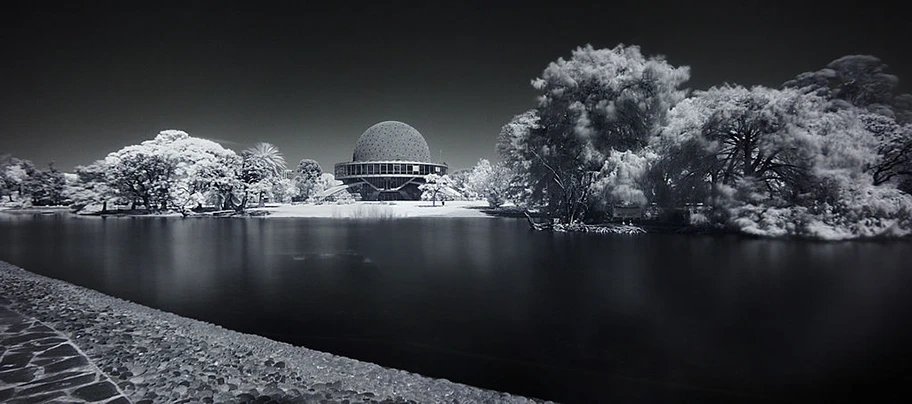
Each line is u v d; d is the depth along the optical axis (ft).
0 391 22.02
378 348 35.83
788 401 26.76
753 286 57.67
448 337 38.78
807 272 66.28
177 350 30.66
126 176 228.43
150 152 229.04
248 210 242.99
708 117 117.80
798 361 32.89
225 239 122.52
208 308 48.60
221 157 270.05
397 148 490.08
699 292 55.11
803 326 40.98
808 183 107.14
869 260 75.51
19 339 31.30
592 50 147.02
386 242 114.32
